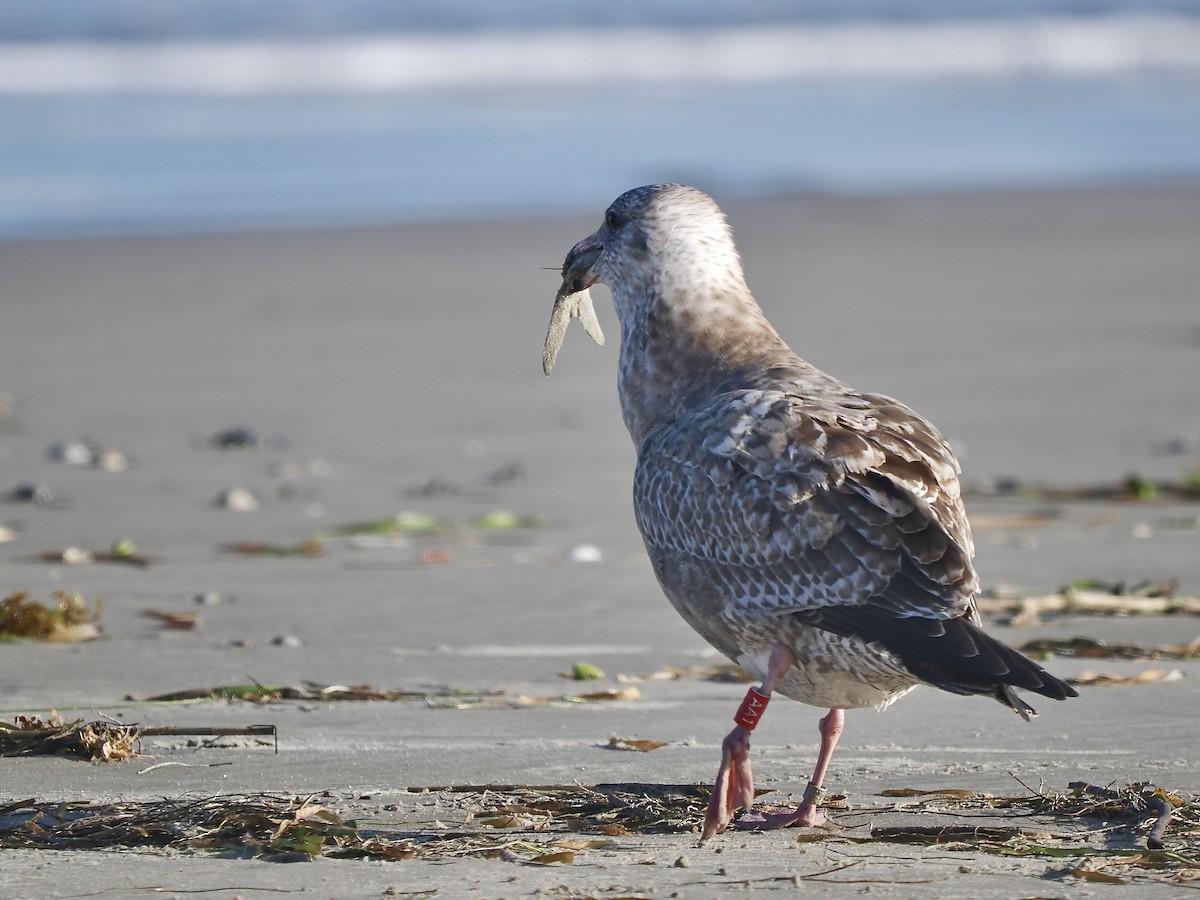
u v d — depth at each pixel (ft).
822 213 104.99
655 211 27.84
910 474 22.88
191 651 33.60
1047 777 25.44
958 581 21.84
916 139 138.51
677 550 24.53
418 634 35.19
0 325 75.66
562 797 24.26
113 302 80.69
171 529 45.34
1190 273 85.66
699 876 20.70
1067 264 88.63
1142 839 22.13
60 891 20.07
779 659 23.25
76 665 32.40
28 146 129.70
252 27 184.34
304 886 20.24
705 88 171.01
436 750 26.96
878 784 25.23
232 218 103.91
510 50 179.63
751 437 23.65
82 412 60.34
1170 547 42.88
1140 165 125.18
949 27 199.31
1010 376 63.93
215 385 64.64
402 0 196.24
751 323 27.48
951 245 94.58
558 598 38.34
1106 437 55.42
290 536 44.62
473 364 68.33
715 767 26.05
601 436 57.06
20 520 46.37
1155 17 203.51
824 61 186.29
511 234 99.04
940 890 20.10
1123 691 30.66
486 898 19.77
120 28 181.47
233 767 25.86
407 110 152.46
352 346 71.61
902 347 68.90
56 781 25.04
